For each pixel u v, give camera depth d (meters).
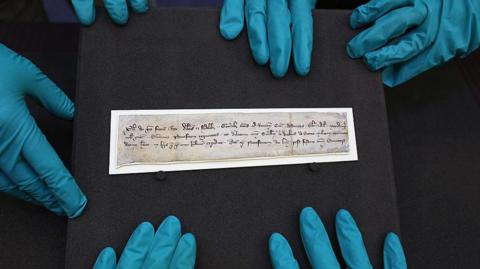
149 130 0.32
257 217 0.33
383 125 0.35
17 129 0.30
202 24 0.35
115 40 0.34
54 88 0.36
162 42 0.34
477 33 0.38
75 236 0.31
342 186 0.34
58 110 0.36
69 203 0.30
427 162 0.43
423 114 0.45
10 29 0.43
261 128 0.34
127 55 0.33
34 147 0.31
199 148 0.33
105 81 0.33
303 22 0.36
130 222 0.31
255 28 0.35
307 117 0.34
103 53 0.33
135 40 0.34
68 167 0.38
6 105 0.30
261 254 0.32
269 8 0.37
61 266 0.35
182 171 0.32
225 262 0.32
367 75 0.36
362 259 0.32
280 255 0.31
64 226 0.36
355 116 0.35
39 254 0.35
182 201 0.32
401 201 0.42
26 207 0.36
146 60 0.34
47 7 0.59
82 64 0.33
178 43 0.34
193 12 0.35
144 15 0.34
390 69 0.40
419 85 0.46
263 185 0.33
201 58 0.34
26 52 0.42
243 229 0.32
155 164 0.32
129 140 0.32
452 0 0.38
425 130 0.44
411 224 0.41
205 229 0.32
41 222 0.36
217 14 0.35
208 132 0.33
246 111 0.34
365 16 0.36
